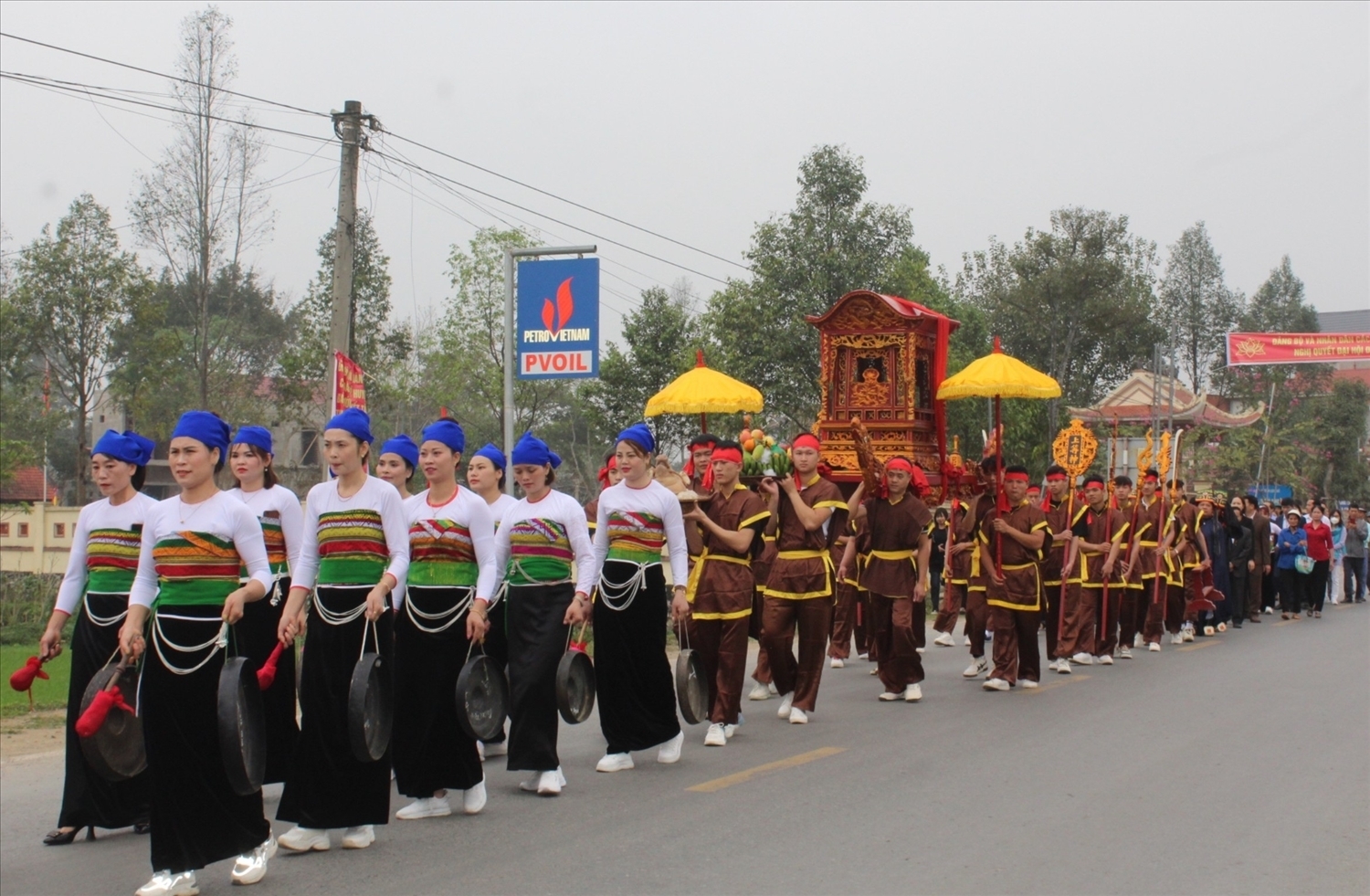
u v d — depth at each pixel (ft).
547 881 19.26
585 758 28.91
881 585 36.73
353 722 19.77
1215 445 130.82
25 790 25.94
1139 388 117.39
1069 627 44.52
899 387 47.78
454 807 23.90
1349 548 83.20
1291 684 40.14
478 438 116.57
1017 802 23.90
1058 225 124.36
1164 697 37.32
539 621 24.71
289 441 120.57
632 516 27.12
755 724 32.94
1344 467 168.35
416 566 23.11
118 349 97.96
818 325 49.26
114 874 20.04
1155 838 21.36
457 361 94.48
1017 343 128.98
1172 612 54.44
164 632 18.37
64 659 44.06
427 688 22.99
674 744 27.86
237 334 149.79
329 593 20.74
